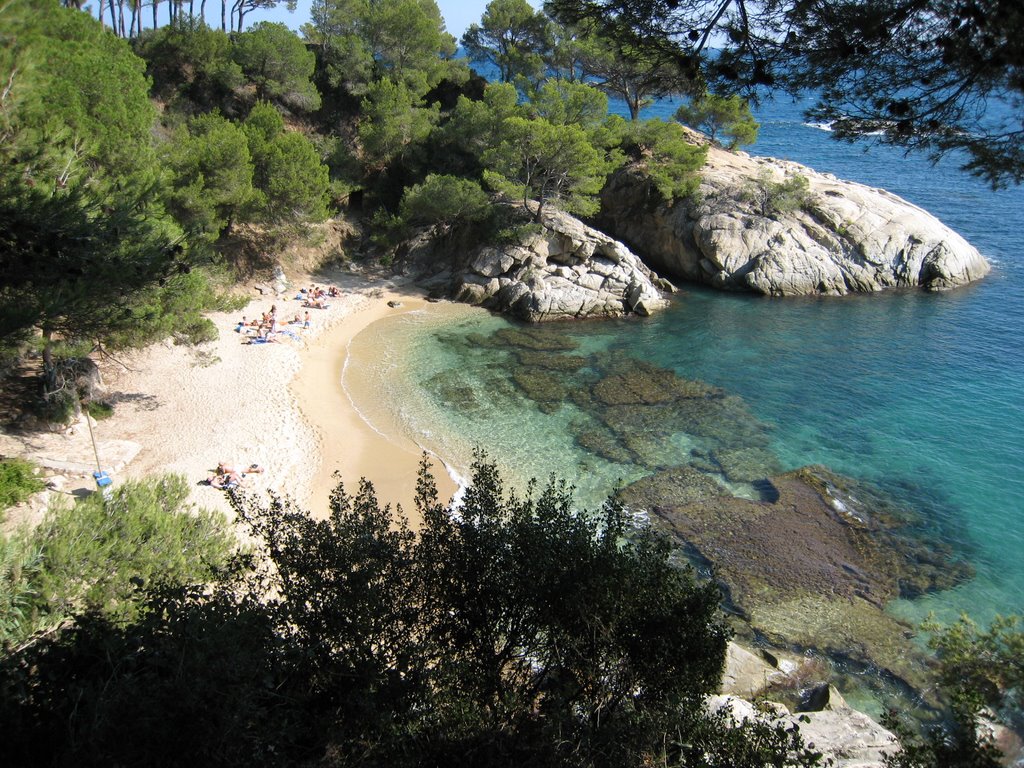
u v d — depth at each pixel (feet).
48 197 42.19
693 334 148.25
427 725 27.86
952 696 32.09
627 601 30.50
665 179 178.70
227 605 29.94
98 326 44.16
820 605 72.02
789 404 116.78
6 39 42.22
